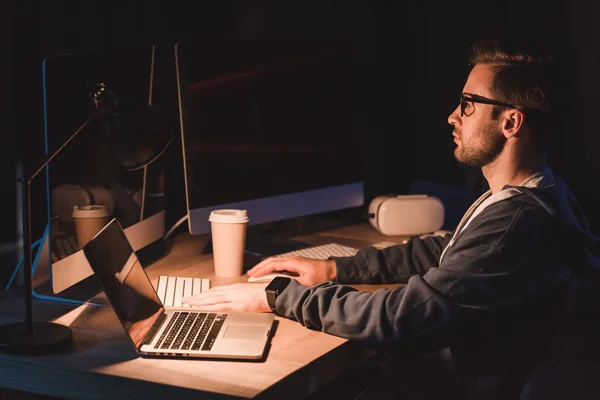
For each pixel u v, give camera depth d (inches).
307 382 47.0
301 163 84.5
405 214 89.4
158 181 79.4
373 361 68.6
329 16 144.4
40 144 146.7
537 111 55.9
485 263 51.0
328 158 88.3
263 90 79.5
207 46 73.4
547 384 45.8
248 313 55.9
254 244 83.5
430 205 90.7
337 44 88.7
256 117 78.7
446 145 142.7
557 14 132.1
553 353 44.7
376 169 144.9
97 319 55.5
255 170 78.8
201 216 73.1
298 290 55.8
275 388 43.2
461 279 50.8
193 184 72.2
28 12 145.5
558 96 56.2
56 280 57.5
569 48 132.2
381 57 142.4
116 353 47.9
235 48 76.1
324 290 54.9
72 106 60.0
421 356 58.8
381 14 141.4
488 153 57.7
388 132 144.5
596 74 130.6
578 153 134.0
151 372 44.4
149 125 55.4
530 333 51.8
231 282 66.9
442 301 50.6
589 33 130.1
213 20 151.6
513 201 52.6
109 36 147.6
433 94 142.9
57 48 146.9
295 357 47.9
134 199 72.7
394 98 144.1
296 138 83.7
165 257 76.5
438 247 71.3
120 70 68.1
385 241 87.2
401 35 142.6
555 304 51.5
